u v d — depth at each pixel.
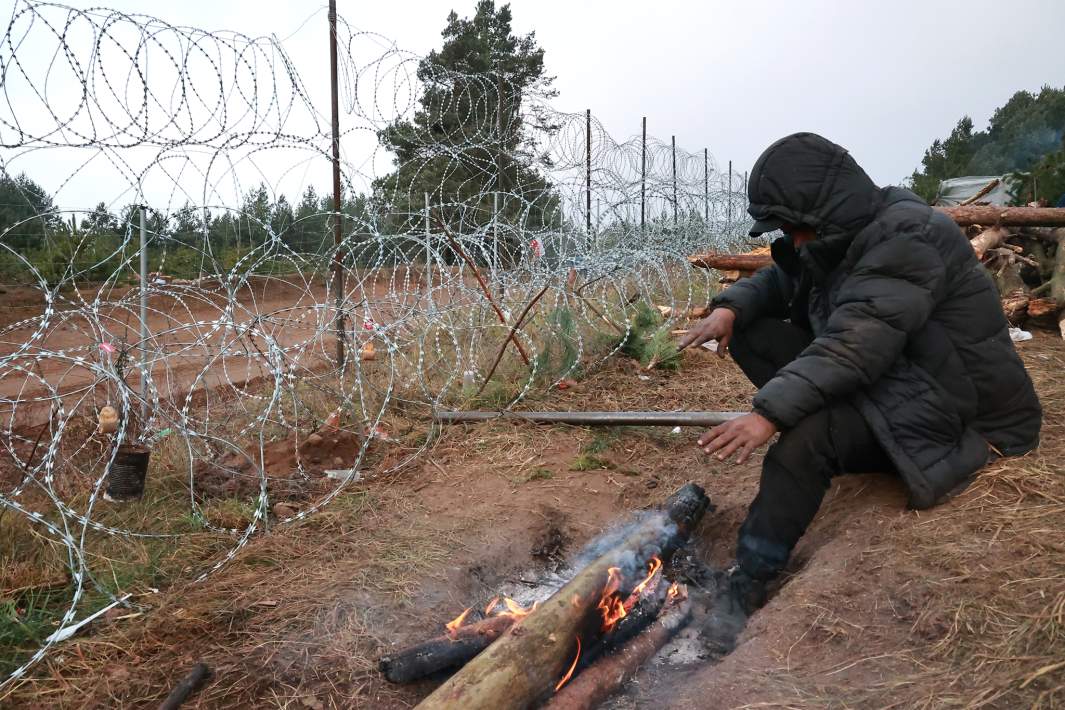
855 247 2.79
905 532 2.62
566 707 2.27
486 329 6.47
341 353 5.75
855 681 2.00
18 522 3.39
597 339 6.93
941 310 2.81
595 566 2.75
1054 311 6.84
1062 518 2.51
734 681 2.10
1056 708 1.75
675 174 9.27
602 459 4.49
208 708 2.35
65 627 2.72
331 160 5.02
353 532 3.57
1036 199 10.20
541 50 21.33
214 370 7.35
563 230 6.99
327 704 2.39
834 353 2.65
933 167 43.59
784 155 2.88
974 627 2.09
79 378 6.97
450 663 2.53
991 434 2.97
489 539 3.55
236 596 2.96
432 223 6.35
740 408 5.52
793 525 2.83
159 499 3.90
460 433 4.96
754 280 3.71
